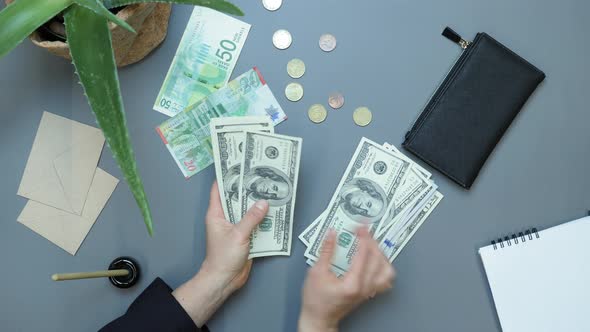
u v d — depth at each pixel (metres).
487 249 0.90
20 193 0.88
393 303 0.90
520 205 0.92
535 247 0.90
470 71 0.89
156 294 0.83
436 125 0.89
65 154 0.88
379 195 0.90
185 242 0.89
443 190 0.91
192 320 0.82
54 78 0.88
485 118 0.89
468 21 0.91
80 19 0.64
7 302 0.88
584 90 0.92
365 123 0.90
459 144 0.89
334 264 0.90
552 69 0.92
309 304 0.81
